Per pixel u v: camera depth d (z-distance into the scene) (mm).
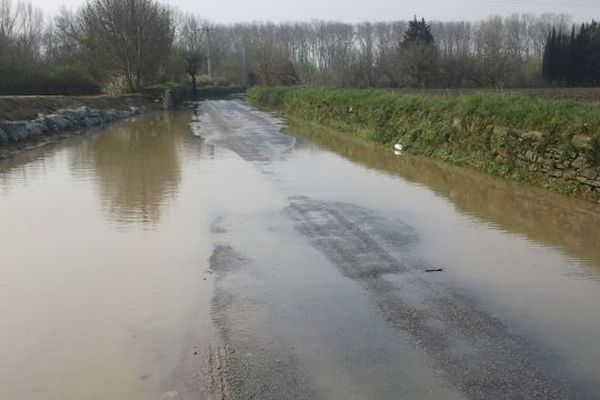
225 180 14180
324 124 28484
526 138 13266
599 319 6262
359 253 8508
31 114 25031
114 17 46375
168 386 5125
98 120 31234
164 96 46281
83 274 7766
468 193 12336
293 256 8414
